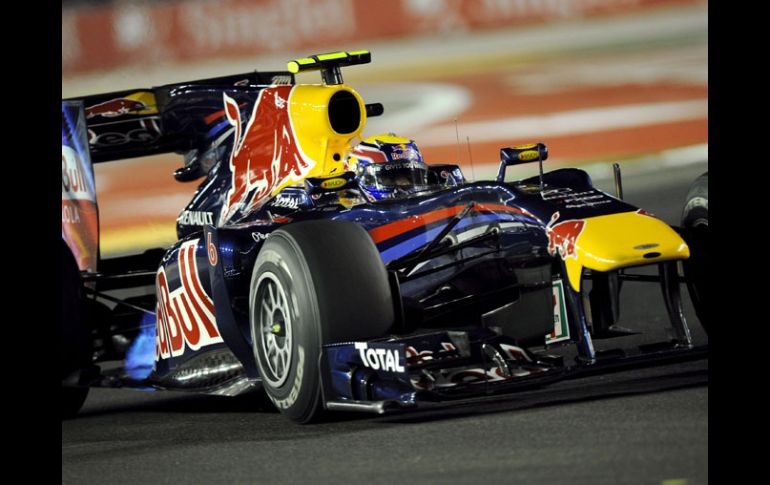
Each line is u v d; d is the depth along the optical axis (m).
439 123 58.78
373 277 20.06
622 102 58.97
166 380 24.72
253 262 22.09
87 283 27.55
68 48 62.72
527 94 62.16
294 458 17.12
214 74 63.94
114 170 60.41
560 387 20.62
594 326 21.77
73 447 21.06
